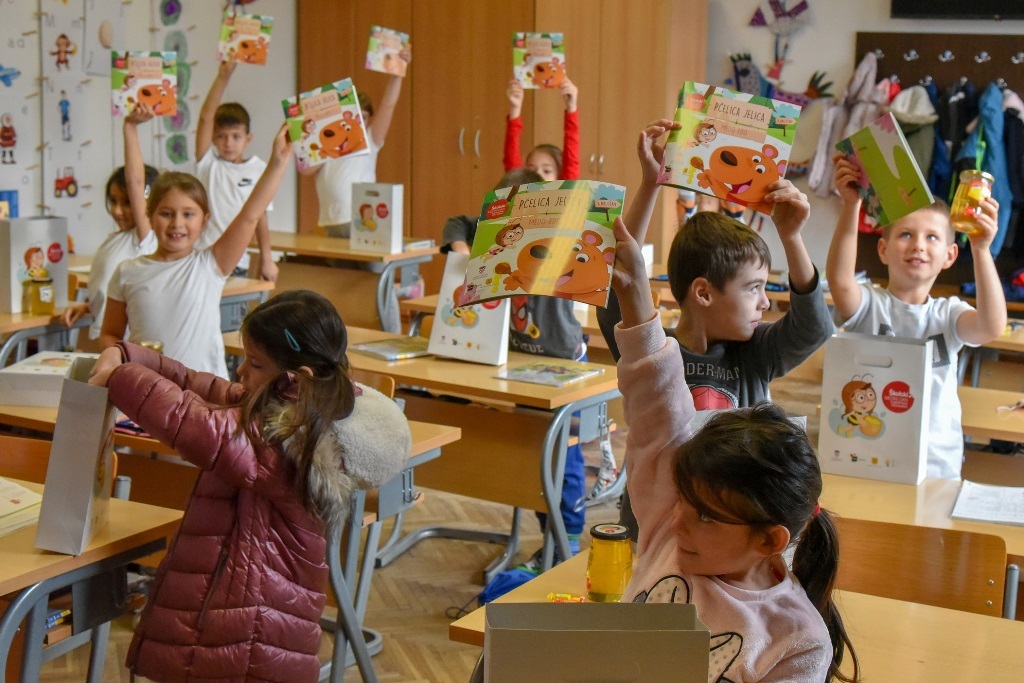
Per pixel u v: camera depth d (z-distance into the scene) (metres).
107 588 1.93
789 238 1.97
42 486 2.17
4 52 6.15
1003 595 1.90
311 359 2.12
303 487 2.04
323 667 2.91
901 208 1.96
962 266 6.52
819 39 6.86
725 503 1.16
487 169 7.42
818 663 1.16
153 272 3.36
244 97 7.79
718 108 1.66
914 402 2.31
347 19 7.75
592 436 3.34
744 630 1.17
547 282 1.32
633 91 6.84
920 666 1.55
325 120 3.76
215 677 2.05
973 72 6.48
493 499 3.34
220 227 5.86
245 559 2.07
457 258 3.50
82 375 2.12
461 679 2.90
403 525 4.02
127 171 4.26
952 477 2.69
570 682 0.96
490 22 7.25
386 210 5.33
